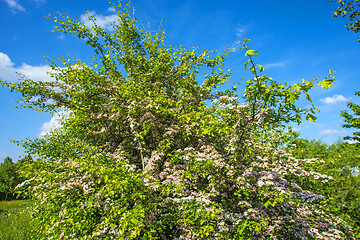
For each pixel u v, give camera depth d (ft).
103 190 12.45
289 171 17.90
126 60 24.63
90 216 13.65
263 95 12.72
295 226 15.17
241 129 15.16
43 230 17.28
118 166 14.98
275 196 13.92
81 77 19.58
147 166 16.76
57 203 13.74
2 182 83.20
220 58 24.41
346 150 35.45
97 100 21.89
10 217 32.86
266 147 19.63
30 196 17.22
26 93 23.13
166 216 13.79
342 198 28.25
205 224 13.53
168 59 24.16
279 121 16.37
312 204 17.97
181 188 14.66
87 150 21.13
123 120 21.24
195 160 15.55
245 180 14.92
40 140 28.43
